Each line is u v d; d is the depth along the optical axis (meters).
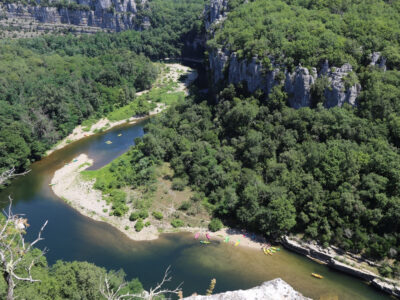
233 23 136.88
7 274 17.55
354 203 72.12
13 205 94.31
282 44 105.06
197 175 96.38
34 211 91.38
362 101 89.56
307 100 97.19
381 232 70.50
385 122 83.19
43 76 152.50
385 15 107.81
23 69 150.50
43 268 56.59
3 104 120.56
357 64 93.69
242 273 69.50
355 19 106.25
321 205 75.38
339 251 71.38
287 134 93.38
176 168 102.00
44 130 125.38
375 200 72.12
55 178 107.62
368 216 70.62
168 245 77.88
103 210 89.62
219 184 92.56
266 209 77.94
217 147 105.38
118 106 160.75
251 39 114.94
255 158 93.62
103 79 167.50
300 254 74.38
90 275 50.00
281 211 75.00
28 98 133.00
